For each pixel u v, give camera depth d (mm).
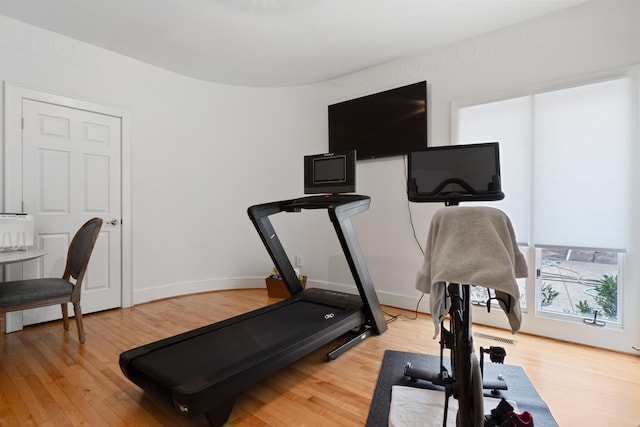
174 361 1664
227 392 1472
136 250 3410
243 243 4156
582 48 2400
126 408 1627
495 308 2764
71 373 1954
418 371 1860
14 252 2182
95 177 3109
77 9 2512
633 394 1758
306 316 2359
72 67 2951
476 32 2809
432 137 3100
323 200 2602
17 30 2660
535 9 2482
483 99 2805
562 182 2469
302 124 4020
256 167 4152
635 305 2225
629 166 2238
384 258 3398
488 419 1421
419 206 3168
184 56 3297
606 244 2312
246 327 2139
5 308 2057
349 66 3490
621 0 2266
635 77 2209
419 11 2516
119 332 2625
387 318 2988
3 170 2604
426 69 3133
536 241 2570
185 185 3787
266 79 3877
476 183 1504
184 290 3793
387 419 1539
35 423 1501
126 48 3135
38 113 2773
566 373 1981
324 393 1772
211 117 3967
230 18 2629
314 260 3949
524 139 2623
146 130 3471
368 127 3461
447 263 1216
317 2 2416
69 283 2383
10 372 1962
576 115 2420
